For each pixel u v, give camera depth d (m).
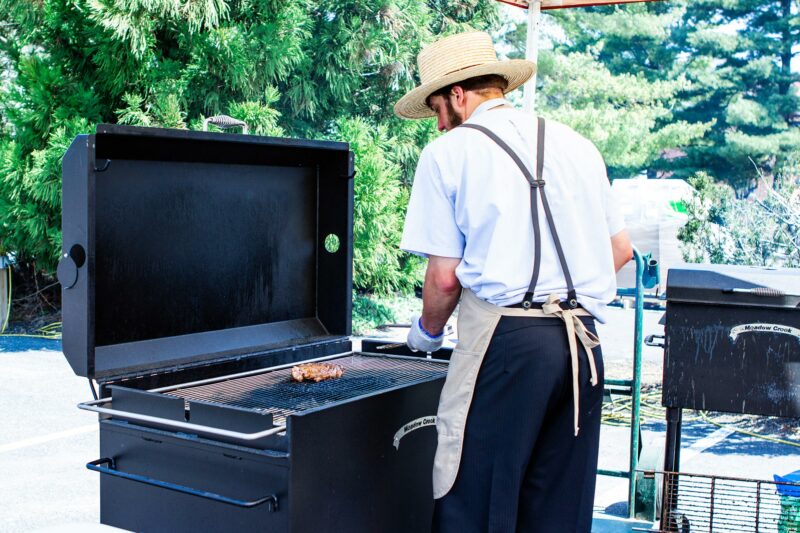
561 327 1.97
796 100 17.77
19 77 8.20
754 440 5.06
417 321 2.20
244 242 2.69
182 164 2.46
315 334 2.88
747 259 8.42
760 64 17.84
